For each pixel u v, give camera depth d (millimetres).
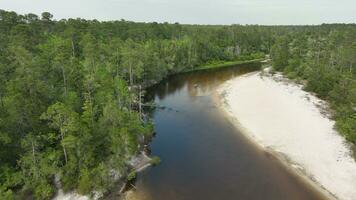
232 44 161625
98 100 49062
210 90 90438
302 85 92688
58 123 37375
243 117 65250
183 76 112500
